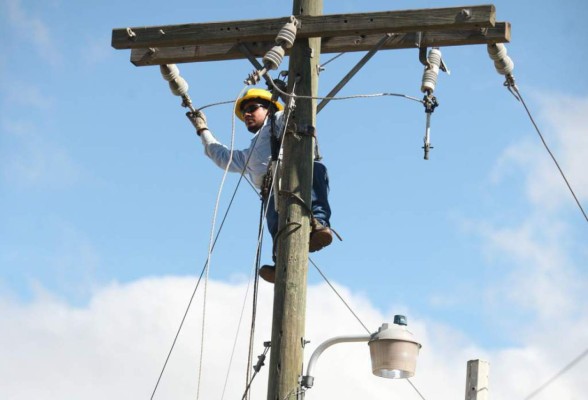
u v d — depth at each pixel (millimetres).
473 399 12562
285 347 11547
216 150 13656
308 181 12164
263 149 13195
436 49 12766
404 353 11305
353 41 12750
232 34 12812
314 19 12516
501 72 13727
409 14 12289
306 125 12328
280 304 11695
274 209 12734
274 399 11398
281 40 12266
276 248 12172
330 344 11562
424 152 12375
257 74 12156
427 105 12469
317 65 12664
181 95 13898
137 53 13359
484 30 12555
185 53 13203
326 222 12492
